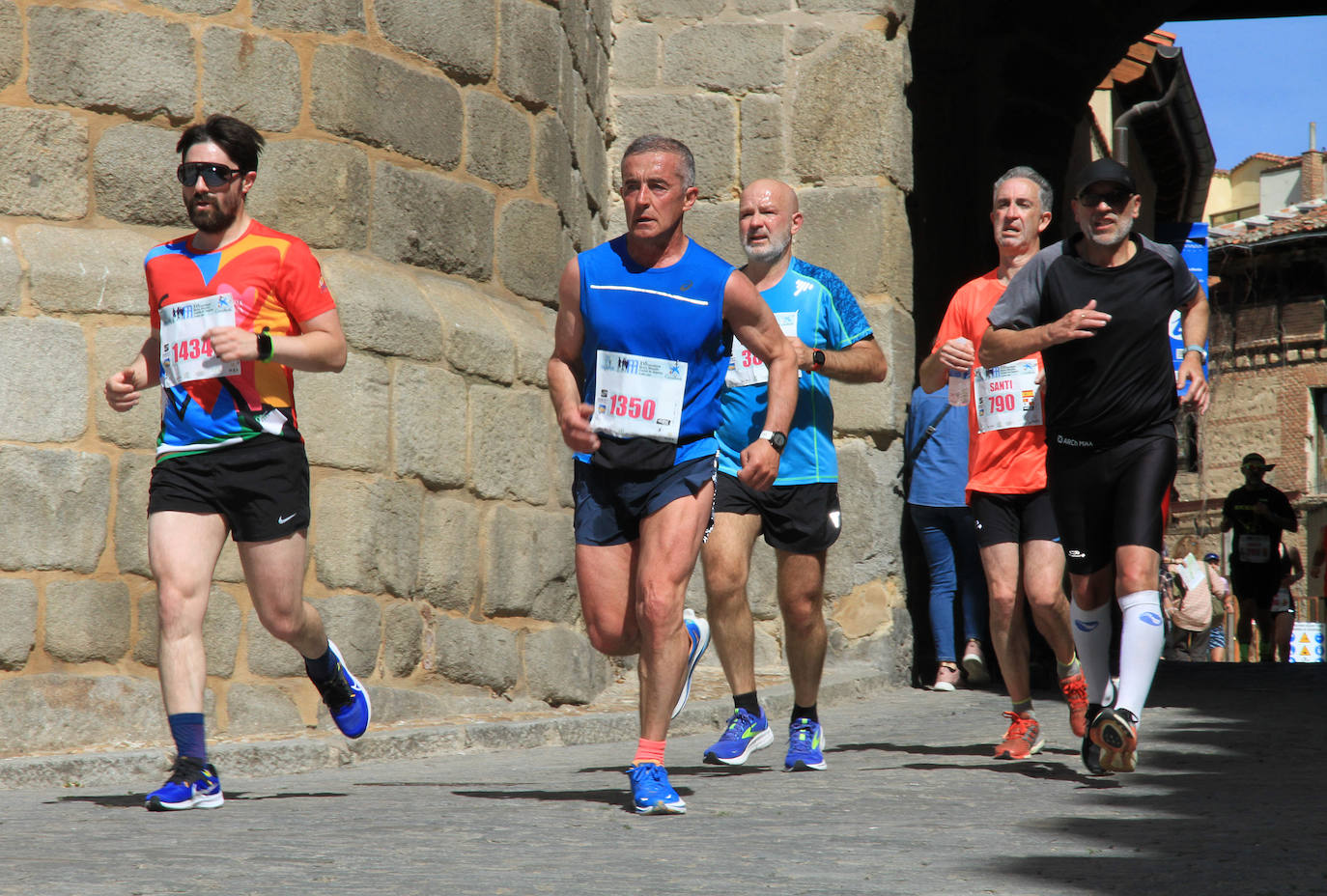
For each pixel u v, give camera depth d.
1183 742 11.76
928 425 17.12
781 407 8.64
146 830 7.82
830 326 10.88
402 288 13.91
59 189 12.73
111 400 9.46
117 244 12.80
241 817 8.38
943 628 17.22
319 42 13.68
